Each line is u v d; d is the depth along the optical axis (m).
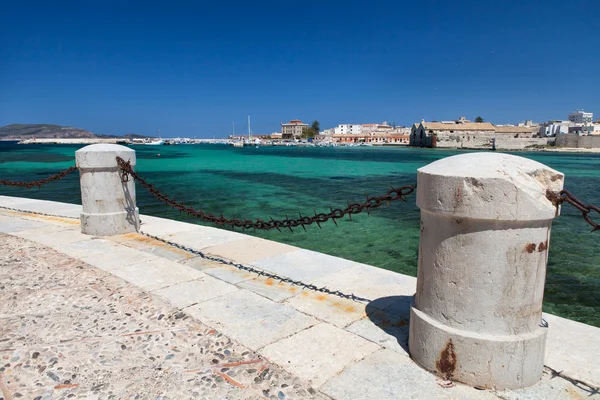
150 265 5.38
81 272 5.08
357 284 4.73
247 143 179.50
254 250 6.16
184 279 4.86
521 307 2.67
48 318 3.79
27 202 10.95
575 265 9.88
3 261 5.52
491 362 2.67
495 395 2.65
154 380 2.84
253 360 3.09
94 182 6.89
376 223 14.55
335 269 5.26
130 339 3.41
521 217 2.50
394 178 36.22
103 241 6.64
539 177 2.65
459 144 120.25
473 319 2.71
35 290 4.47
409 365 3.01
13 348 3.24
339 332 3.54
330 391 2.71
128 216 7.22
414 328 3.05
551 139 110.94
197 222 15.21
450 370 2.79
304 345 3.31
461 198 2.58
